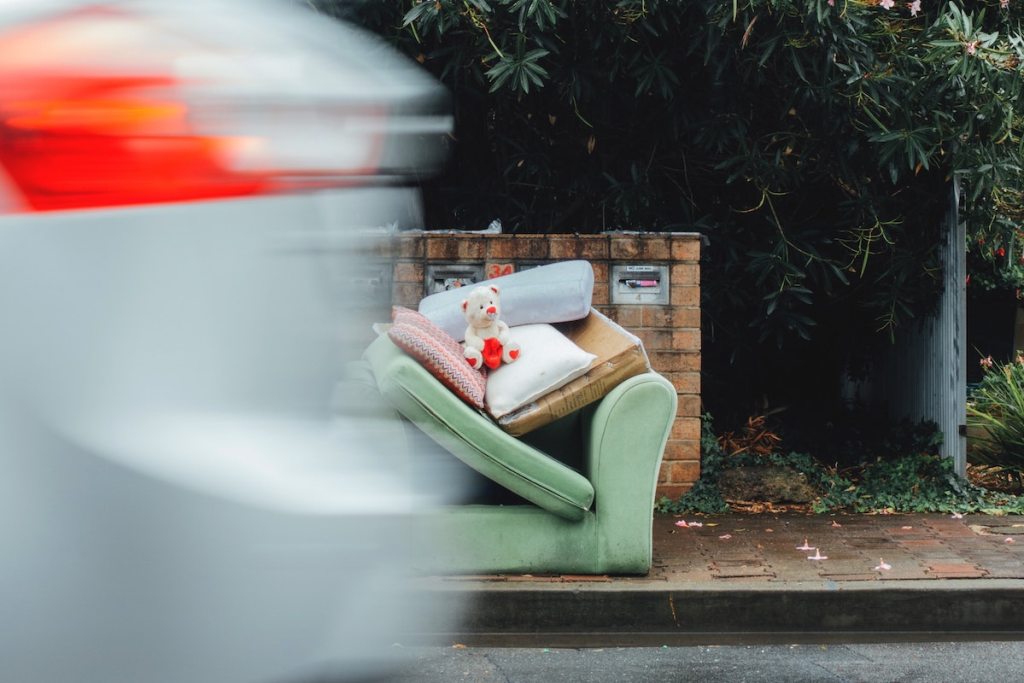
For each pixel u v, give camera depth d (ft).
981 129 29.25
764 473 28.30
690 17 28.66
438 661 17.66
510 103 31.01
